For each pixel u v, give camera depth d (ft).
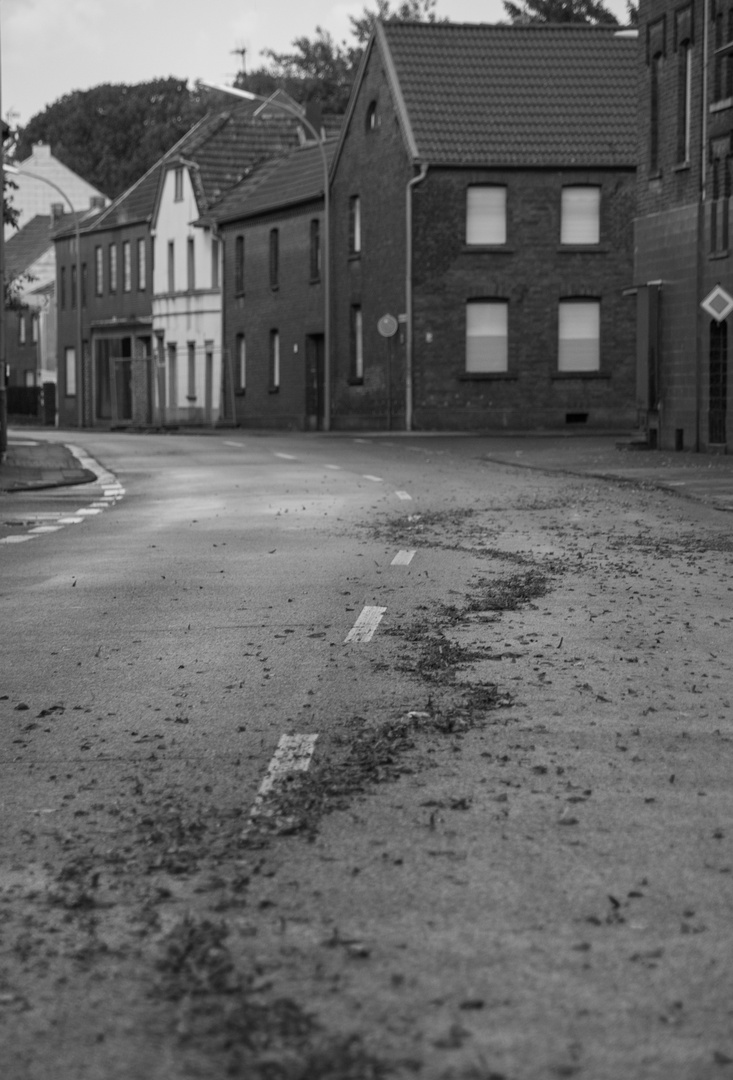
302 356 187.42
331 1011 13.65
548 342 163.73
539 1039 13.02
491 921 15.94
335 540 54.19
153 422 226.79
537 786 21.29
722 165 102.01
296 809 20.17
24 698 28.04
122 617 37.40
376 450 120.26
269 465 102.42
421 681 28.71
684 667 29.96
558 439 136.87
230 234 208.74
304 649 32.32
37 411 286.87
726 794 20.90
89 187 351.67
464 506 67.46
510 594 39.75
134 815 20.22
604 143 163.63
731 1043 12.95
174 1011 13.71
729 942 15.28
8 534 59.26
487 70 167.84
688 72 107.04
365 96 171.12
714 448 103.81
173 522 62.80
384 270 167.63
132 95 389.19
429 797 20.75
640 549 50.03
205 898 16.81
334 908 16.40
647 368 111.14
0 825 19.94
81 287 257.75
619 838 18.85
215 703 27.14
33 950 15.30
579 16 253.44
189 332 222.89
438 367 162.40
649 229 111.96
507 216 162.50
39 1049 13.03
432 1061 12.60
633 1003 13.78
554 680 28.71
